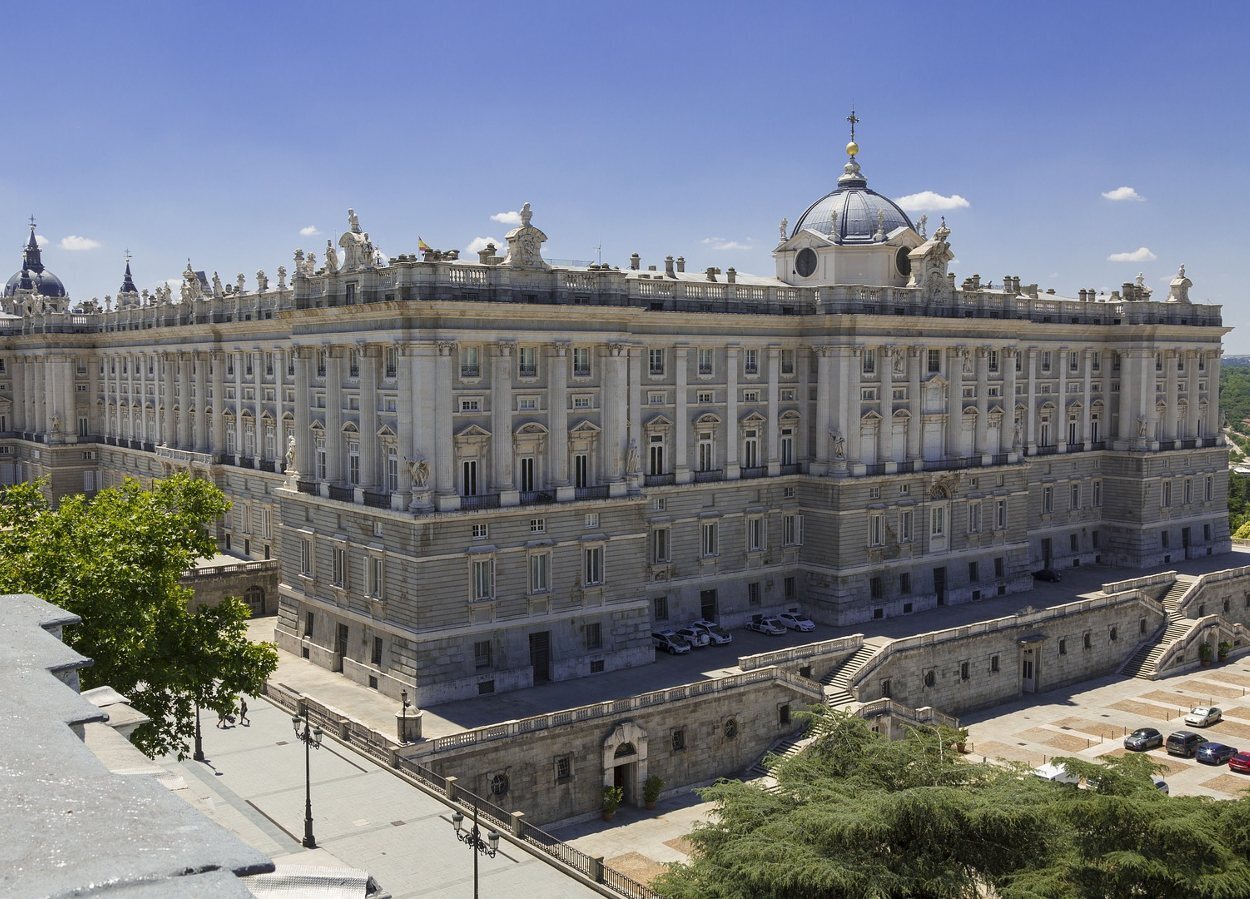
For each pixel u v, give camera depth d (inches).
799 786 1961.1
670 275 4067.4
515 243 3115.2
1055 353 4864.7
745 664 3213.6
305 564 3486.7
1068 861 1772.9
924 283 4084.6
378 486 3179.1
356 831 2242.9
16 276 7760.8
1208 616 4377.5
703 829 1957.4
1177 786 3041.3
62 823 261.1
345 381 3312.0
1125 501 5049.2
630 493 3341.5
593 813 2783.0
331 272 3292.3
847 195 4303.6
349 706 2977.4
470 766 2588.6
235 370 4601.4
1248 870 1753.2
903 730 3255.4
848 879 1662.2
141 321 5255.9
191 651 2345.0
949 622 3937.0
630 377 3531.0
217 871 247.8
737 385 3841.0
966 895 1754.4
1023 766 2117.4
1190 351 5187.0
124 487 2674.7
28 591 2100.1
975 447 4328.3
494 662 3095.5
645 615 3388.3
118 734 511.5
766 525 3937.0
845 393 3880.4
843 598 3878.0
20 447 6161.4
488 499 3063.5
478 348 3078.2
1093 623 4097.0
